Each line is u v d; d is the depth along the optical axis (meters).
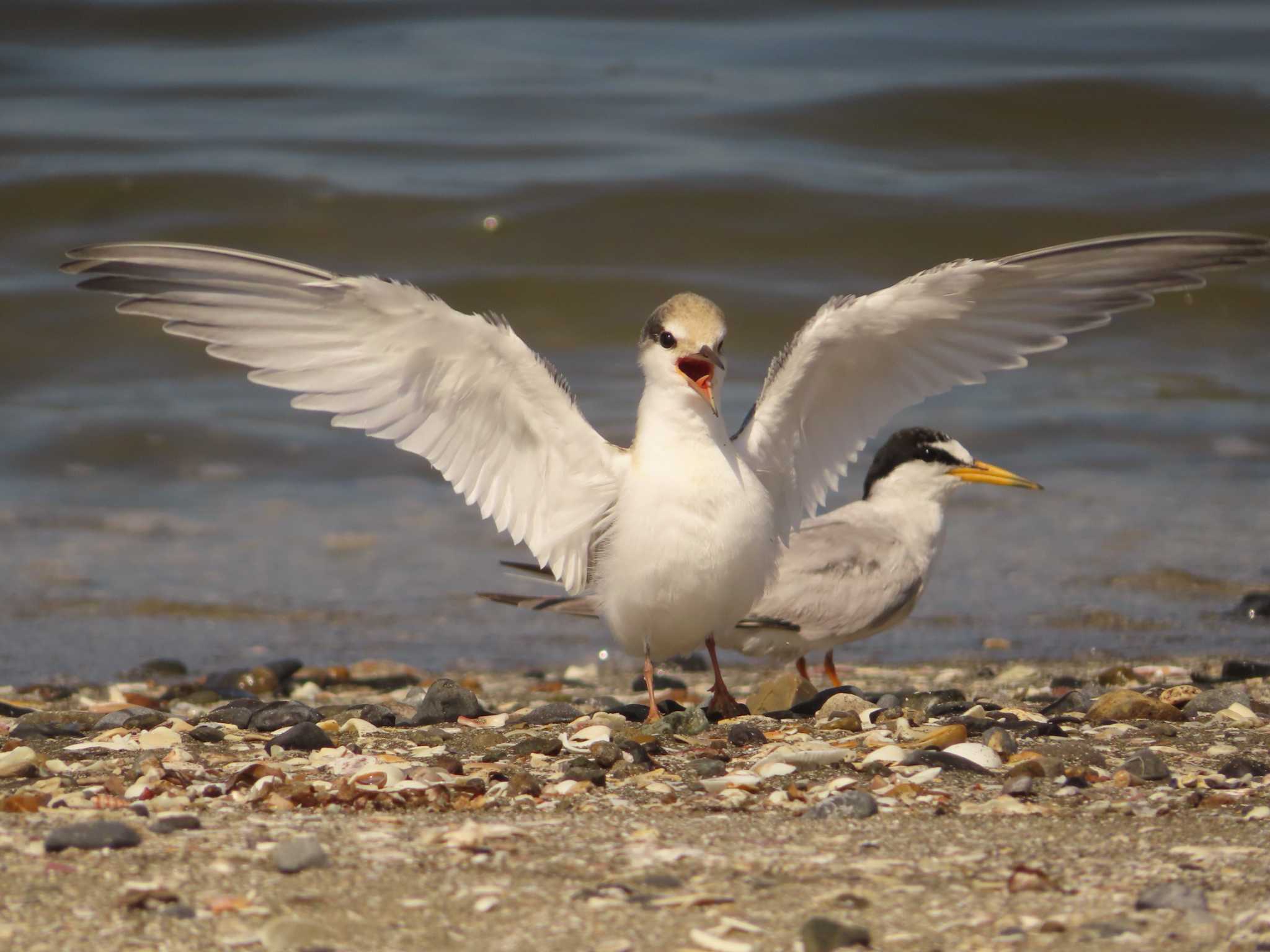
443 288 25.22
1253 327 24.09
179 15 33.72
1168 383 22.41
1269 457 19.72
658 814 7.07
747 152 29.09
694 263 26.08
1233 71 31.36
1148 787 7.49
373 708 9.55
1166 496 18.42
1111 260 8.84
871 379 9.15
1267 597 14.48
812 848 6.51
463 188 27.11
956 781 7.61
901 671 12.55
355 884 6.04
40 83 31.30
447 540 17.52
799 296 25.08
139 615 14.70
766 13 35.16
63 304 23.80
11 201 26.67
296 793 7.28
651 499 8.68
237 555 16.81
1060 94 30.22
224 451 20.34
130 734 8.98
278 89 31.09
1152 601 14.69
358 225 26.66
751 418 9.19
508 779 7.66
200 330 8.68
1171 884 5.95
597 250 26.27
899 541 11.52
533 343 24.22
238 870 6.18
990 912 5.74
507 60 32.81
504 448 9.02
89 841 6.41
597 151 28.75
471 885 6.04
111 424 20.64
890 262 26.16
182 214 26.81
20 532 17.53
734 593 8.80
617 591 8.94
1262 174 28.66
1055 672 12.17
